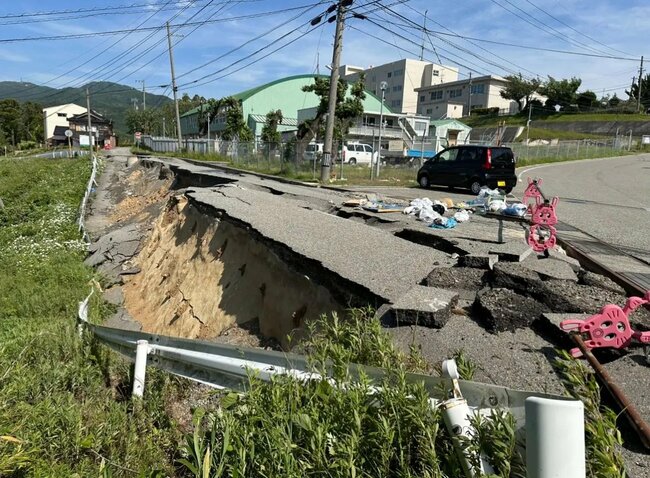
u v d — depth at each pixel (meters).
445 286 5.21
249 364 3.37
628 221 10.88
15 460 2.84
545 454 1.71
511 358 3.72
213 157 34.34
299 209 10.16
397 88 80.62
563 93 72.69
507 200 13.60
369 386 2.64
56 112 93.75
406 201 12.27
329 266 5.77
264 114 54.91
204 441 2.79
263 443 2.41
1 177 30.34
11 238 16.16
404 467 2.12
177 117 42.53
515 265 5.29
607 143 52.66
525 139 59.09
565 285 4.95
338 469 2.17
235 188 13.52
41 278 10.98
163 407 4.02
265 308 6.71
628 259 7.23
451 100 80.75
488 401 2.24
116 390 4.63
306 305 5.95
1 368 4.46
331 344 3.25
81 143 63.78
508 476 1.81
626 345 3.50
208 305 8.09
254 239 7.84
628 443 2.67
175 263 10.73
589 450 2.03
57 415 3.49
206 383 3.82
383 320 4.55
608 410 2.20
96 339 5.49
